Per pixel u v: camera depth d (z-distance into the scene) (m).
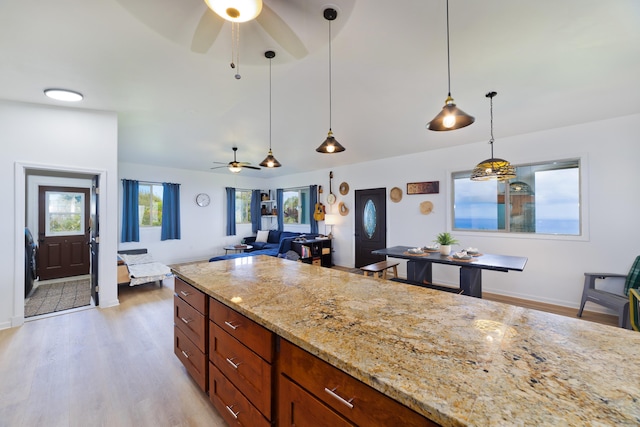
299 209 7.58
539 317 1.16
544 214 3.80
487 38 1.90
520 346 0.91
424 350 0.88
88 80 2.42
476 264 2.76
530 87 2.57
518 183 4.00
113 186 3.48
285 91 2.75
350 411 0.85
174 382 2.01
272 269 2.18
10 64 2.13
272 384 1.17
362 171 5.92
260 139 4.46
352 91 2.75
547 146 3.68
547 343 0.93
